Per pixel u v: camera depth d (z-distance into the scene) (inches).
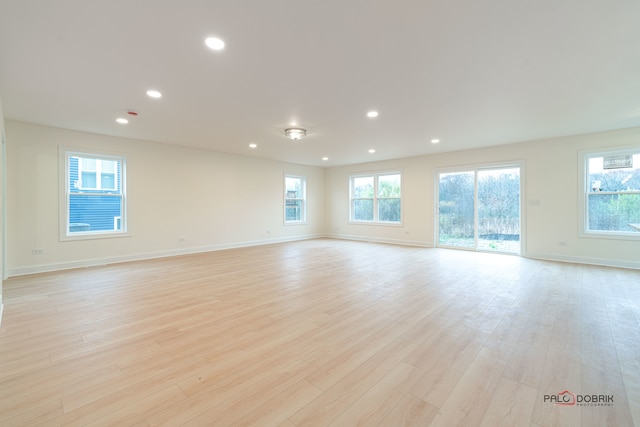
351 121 179.5
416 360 82.2
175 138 222.7
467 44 94.7
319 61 105.9
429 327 104.0
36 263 183.9
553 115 167.6
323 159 325.7
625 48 96.6
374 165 339.9
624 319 110.1
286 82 123.1
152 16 79.7
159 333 99.7
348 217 367.2
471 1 73.9
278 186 335.6
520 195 239.6
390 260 227.5
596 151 206.1
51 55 100.3
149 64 107.3
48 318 111.7
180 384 71.5
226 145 249.4
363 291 146.5
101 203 213.6
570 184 217.2
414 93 135.2
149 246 234.2
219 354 85.9
